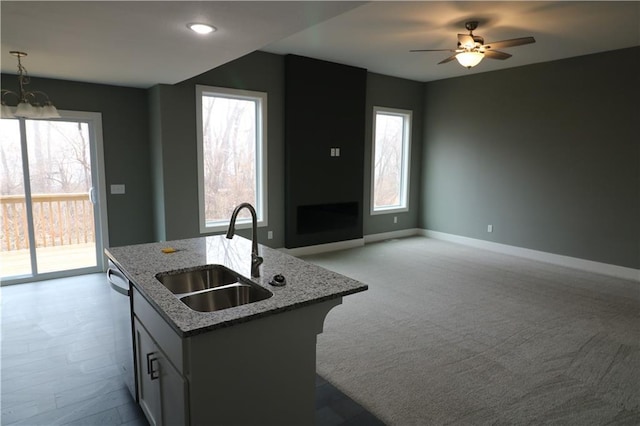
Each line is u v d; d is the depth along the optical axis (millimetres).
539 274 5184
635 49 4855
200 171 5105
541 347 3199
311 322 1827
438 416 2352
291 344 1777
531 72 5848
